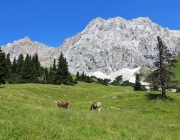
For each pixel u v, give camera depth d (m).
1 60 67.44
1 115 19.94
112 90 117.25
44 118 19.48
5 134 14.20
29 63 108.06
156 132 21.22
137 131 20.16
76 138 15.17
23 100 39.34
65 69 94.25
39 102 41.78
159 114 40.66
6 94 39.91
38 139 14.01
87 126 18.48
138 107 47.50
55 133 15.26
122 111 42.19
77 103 50.53
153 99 53.69
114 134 17.75
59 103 33.50
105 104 50.84
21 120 17.45
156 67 58.25
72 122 19.61
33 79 107.31
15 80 103.12
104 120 22.41
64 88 70.75
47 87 67.06
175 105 47.84
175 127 27.34
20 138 13.98
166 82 54.03
